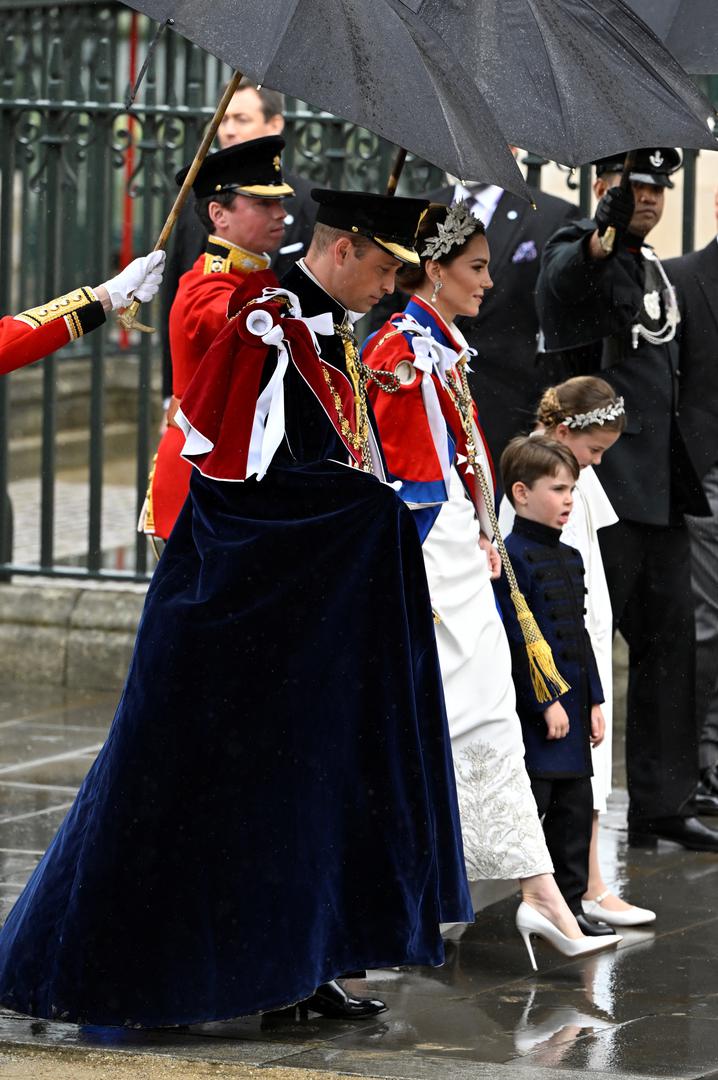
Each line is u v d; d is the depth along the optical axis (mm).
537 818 19453
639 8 20203
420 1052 16109
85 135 33281
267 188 21031
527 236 26875
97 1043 16047
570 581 20625
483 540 20172
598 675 20672
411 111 15102
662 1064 15836
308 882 16156
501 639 19594
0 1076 15125
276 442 16188
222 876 16000
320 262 17234
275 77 14977
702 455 24812
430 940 16750
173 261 27484
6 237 32812
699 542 25766
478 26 17859
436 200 27516
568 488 20531
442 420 19406
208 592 16188
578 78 17672
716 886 22266
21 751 28109
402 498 19078
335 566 16297
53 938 16188
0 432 33469
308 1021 16984
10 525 33500
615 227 22000
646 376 23969
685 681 24047
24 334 17266
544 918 19297
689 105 17828
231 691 16109
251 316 16391
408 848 16469
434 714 17016
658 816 23938
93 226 32188
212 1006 15914
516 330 26875
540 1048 16297
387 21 15422
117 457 56344
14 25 32562
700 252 24906
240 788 16062
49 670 32750
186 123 31172
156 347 55531
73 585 33562
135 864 15992
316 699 16234
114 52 32062
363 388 17641
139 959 15930
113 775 16172
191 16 15297
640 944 19922
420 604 16797
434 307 19875
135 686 16297
